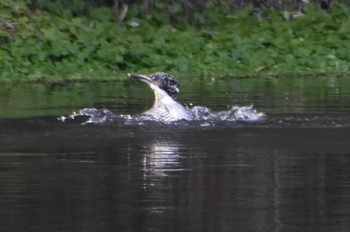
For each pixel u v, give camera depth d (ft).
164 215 54.44
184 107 87.10
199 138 76.02
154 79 83.97
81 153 70.28
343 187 60.29
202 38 146.72
